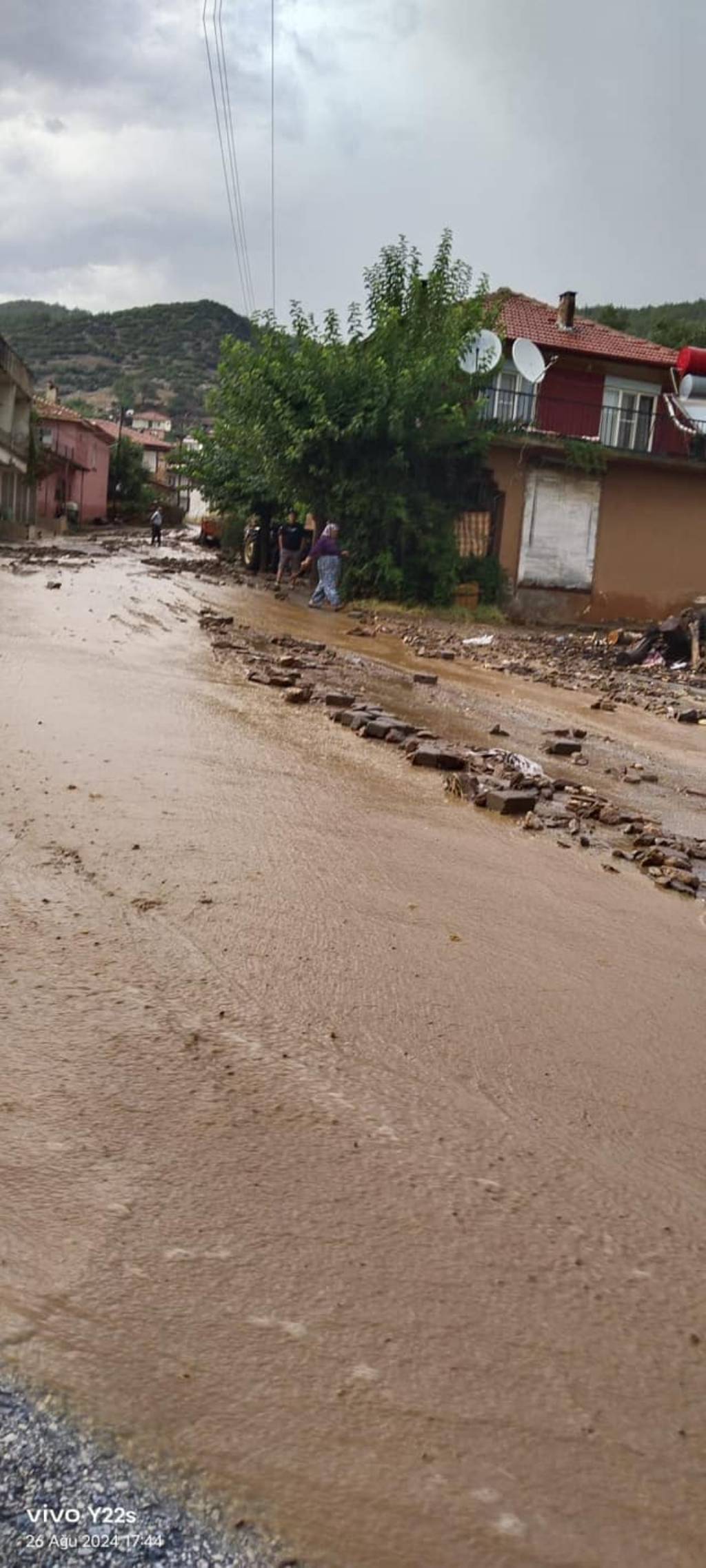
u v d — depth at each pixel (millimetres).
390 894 5184
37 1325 2127
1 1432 1870
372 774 7805
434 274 27516
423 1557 1736
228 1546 1716
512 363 30141
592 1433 2010
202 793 6574
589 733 11469
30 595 17500
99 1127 2869
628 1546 1790
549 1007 4090
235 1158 2793
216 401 33344
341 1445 1926
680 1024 4090
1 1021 3398
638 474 29391
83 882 4777
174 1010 3635
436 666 15711
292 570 29281
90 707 8719
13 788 6082
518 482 28266
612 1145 3127
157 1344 2113
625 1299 2416
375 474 26266
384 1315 2266
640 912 5461
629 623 29656
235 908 4688
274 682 11281
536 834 6801
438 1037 3707
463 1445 1953
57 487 67812
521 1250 2555
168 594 20938
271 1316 2227
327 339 26750
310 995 3914
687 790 9109
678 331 58875
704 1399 2127
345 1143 2938
